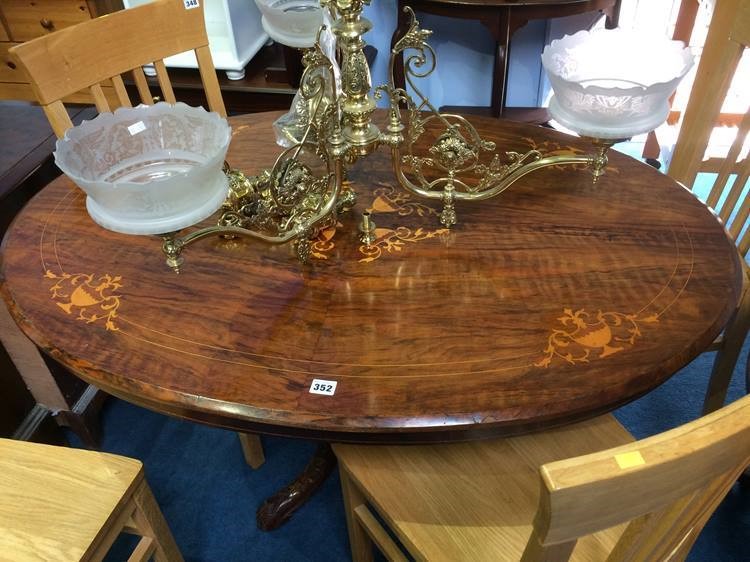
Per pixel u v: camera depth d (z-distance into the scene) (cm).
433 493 95
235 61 221
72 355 84
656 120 87
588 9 203
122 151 92
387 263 98
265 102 229
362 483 97
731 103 256
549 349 82
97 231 107
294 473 157
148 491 102
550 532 52
